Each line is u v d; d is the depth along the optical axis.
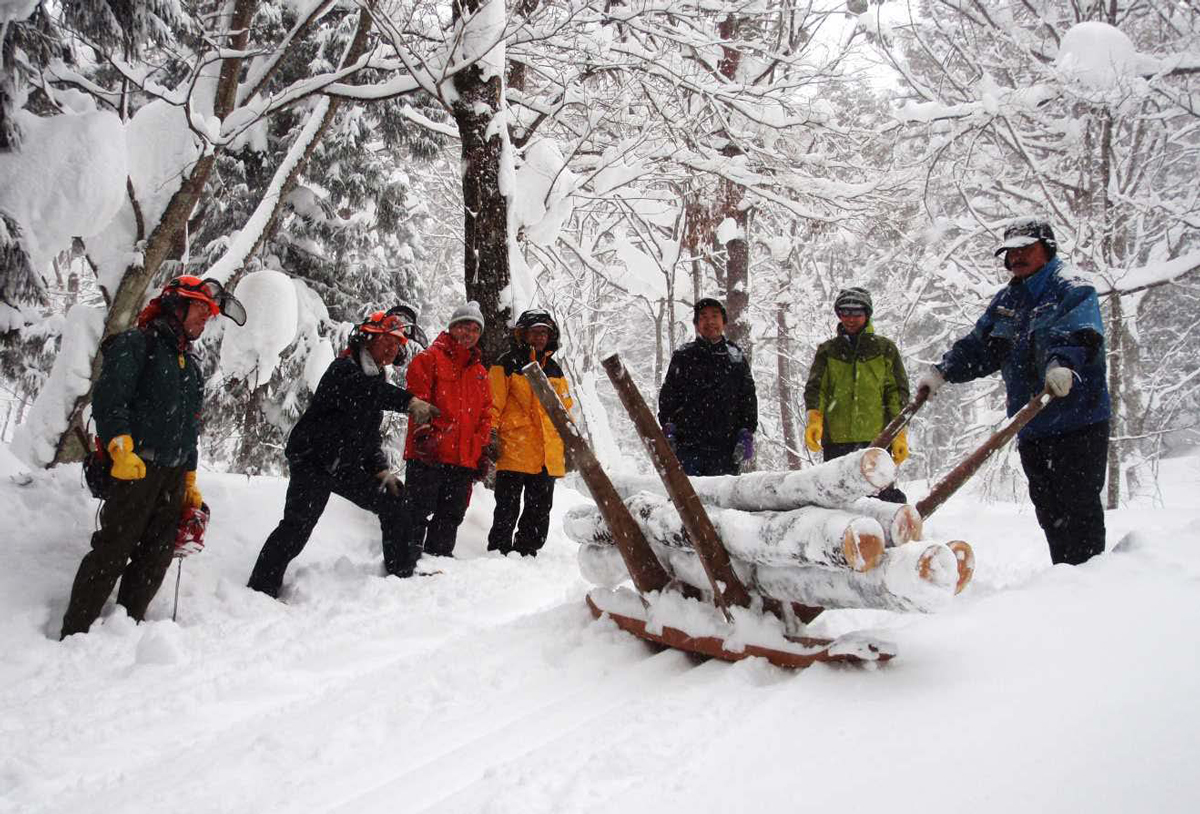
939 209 14.69
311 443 4.91
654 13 9.20
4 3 5.65
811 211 11.40
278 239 12.77
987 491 12.63
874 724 2.07
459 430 5.77
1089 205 12.77
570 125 10.20
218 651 3.80
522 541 6.25
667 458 2.84
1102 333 3.75
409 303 14.59
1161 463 21.20
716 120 10.98
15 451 6.43
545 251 11.18
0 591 4.23
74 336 6.62
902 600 2.35
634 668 2.99
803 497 2.66
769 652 2.73
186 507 4.52
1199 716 1.82
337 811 2.08
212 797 2.22
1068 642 2.48
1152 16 15.09
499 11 7.02
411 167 16.23
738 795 1.80
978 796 1.64
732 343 5.58
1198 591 2.83
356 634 3.97
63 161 5.84
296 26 7.33
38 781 2.47
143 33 6.24
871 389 5.50
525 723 2.56
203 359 11.29
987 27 13.59
